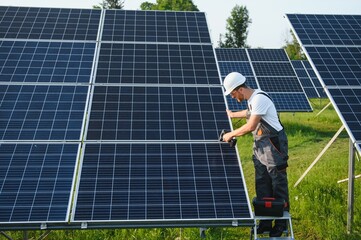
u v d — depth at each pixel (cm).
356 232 499
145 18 613
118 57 517
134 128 420
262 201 346
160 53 533
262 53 1543
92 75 483
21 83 466
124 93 462
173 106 451
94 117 428
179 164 384
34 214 329
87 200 344
